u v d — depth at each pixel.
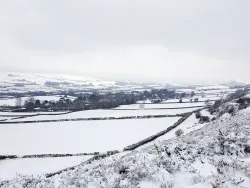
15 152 43.62
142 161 9.41
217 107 74.56
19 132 61.84
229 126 19.16
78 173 11.16
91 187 8.56
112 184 8.02
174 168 8.70
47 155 39.88
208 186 7.29
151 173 8.16
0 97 198.75
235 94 117.31
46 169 33.31
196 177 7.84
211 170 8.52
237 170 8.34
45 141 51.38
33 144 49.25
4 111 115.31
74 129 62.97
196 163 9.38
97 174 9.84
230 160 9.33
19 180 10.74
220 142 11.20
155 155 10.45
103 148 42.94
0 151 44.62
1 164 37.06
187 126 56.34
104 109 105.06
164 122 66.69
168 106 104.06
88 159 34.88
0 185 10.27
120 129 59.91
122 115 82.00
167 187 7.42
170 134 48.19
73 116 86.19
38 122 75.50
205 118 62.53
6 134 59.62
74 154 39.50
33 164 36.34
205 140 12.66
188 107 97.38
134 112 89.25
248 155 10.51
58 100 167.25
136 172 8.38
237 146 10.81
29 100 154.00
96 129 61.53
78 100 148.00
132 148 39.62
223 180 7.40
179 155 10.20
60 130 62.47
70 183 9.47
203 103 110.62
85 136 54.00
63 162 36.00
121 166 9.42
